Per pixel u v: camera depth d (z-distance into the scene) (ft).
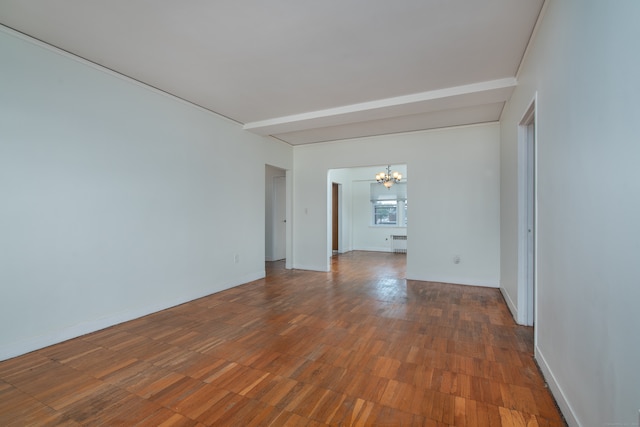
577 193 5.29
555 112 6.42
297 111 14.52
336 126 16.72
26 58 8.50
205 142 14.29
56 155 9.14
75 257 9.57
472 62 9.84
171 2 7.02
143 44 8.85
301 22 7.79
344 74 10.73
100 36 8.45
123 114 10.91
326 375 7.43
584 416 5.00
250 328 10.41
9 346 8.18
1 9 7.27
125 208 10.98
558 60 6.23
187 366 7.84
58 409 6.14
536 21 7.69
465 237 16.65
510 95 11.73
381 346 9.00
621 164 3.86
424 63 9.93
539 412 6.02
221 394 6.65
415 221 17.67
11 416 5.93
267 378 7.29
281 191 25.63
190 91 12.25
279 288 15.89
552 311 6.66
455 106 12.93
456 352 8.59
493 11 7.34
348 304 13.14
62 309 9.27
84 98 9.80
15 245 8.30
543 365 7.32
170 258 12.66
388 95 12.57
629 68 3.66
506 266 13.42
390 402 6.37
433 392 6.70
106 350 8.72
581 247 5.12
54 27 8.03
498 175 15.94
